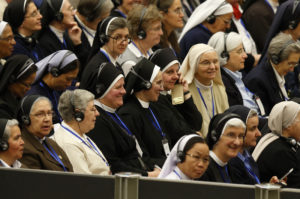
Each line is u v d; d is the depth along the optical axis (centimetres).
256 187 796
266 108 2112
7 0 2003
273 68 2125
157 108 1681
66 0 1867
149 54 1912
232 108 1630
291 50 2091
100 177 842
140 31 1844
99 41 1742
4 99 1453
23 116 1333
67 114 1416
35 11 1775
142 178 828
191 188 816
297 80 2361
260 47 2569
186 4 2644
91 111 1422
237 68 2052
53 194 860
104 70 1540
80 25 1977
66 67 1558
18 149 1255
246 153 1620
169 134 1684
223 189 807
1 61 1669
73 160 1385
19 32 1780
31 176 873
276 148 1664
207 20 2227
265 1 2581
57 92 1606
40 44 1834
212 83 1911
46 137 1383
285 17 2330
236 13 2483
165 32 2062
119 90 1545
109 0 1981
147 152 1594
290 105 1695
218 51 2045
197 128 1784
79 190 852
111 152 1500
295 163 1675
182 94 1748
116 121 1561
